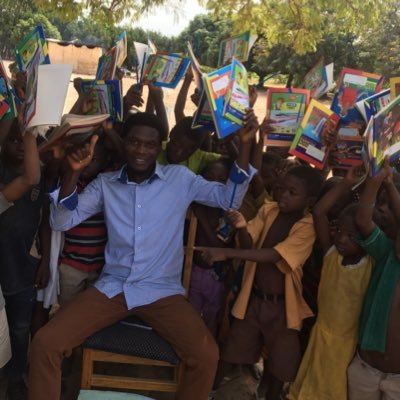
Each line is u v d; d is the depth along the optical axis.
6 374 2.84
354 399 2.32
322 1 5.16
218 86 2.15
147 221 2.44
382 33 17.69
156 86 3.32
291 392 2.47
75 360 3.00
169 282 2.51
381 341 2.12
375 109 2.26
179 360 2.27
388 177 2.03
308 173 2.41
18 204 2.42
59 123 1.87
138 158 2.42
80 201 2.48
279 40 5.89
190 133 2.89
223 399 2.77
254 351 2.59
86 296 2.36
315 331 2.39
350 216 2.21
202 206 2.73
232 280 2.88
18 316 2.54
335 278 2.29
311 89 3.04
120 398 2.20
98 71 3.14
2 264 2.45
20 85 2.34
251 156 2.82
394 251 2.13
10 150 2.44
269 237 2.53
